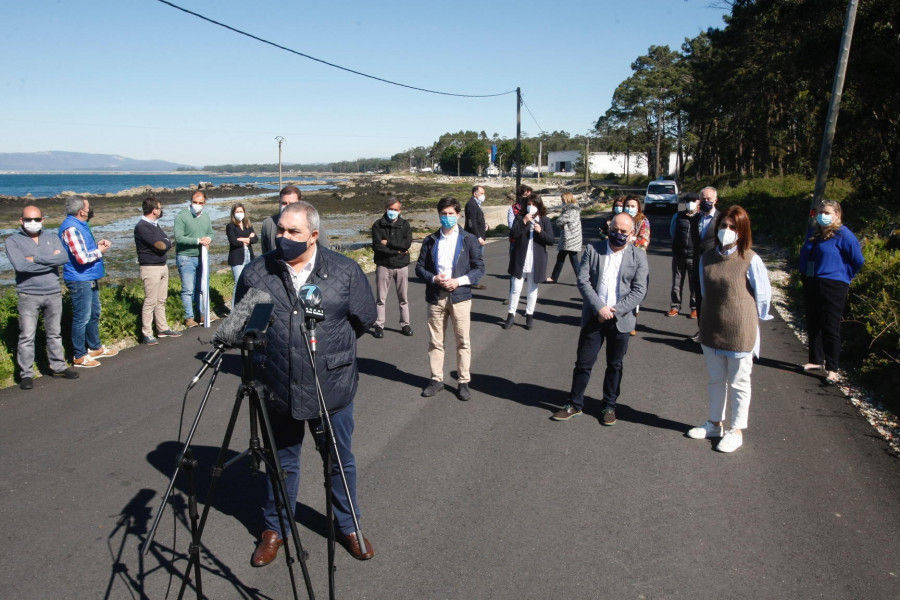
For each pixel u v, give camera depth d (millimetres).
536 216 8797
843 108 21531
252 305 3127
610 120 83188
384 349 7891
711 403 5117
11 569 3395
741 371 4809
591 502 4113
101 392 6246
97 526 3840
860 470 4512
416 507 4055
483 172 156000
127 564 3469
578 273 5480
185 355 7609
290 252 3221
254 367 3332
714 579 3311
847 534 3713
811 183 30484
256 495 4273
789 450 4867
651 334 8578
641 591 3219
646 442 5066
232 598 3195
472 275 5941
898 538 3666
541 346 8039
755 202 28016
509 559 3500
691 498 4156
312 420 3531
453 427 5379
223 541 3721
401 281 8430
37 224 6207
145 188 86688
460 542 3670
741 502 4098
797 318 9305
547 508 4039
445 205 5879
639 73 77500
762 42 30438
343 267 3482
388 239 8305
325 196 72125
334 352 3404
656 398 6098
